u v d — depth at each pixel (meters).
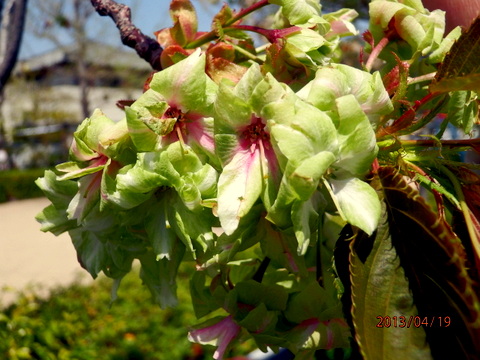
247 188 0.11
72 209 0.13
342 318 0.13
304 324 0.14
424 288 0.11
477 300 0.10
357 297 0.11
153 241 0.12
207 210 0.12
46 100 3.35
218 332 0.14
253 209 0.12
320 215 0.11
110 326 0.66
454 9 0.18
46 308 0.68
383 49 0.15
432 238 0.11
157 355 0.60
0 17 0.46
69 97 3.46
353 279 0.11
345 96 0.11
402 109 0.15
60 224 0.15
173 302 0.15
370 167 0.12
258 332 0.14
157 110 0.12
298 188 0.10
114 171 0.12
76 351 0.57
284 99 0.11
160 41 0.16
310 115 0.10
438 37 0.15
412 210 0.11
